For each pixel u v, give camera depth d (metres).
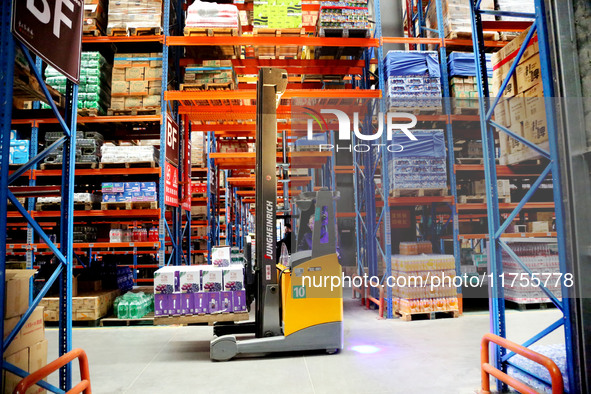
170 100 6.98
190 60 7.54
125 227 8.90
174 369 4.29
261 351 4.62
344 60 7.65
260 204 4.98
